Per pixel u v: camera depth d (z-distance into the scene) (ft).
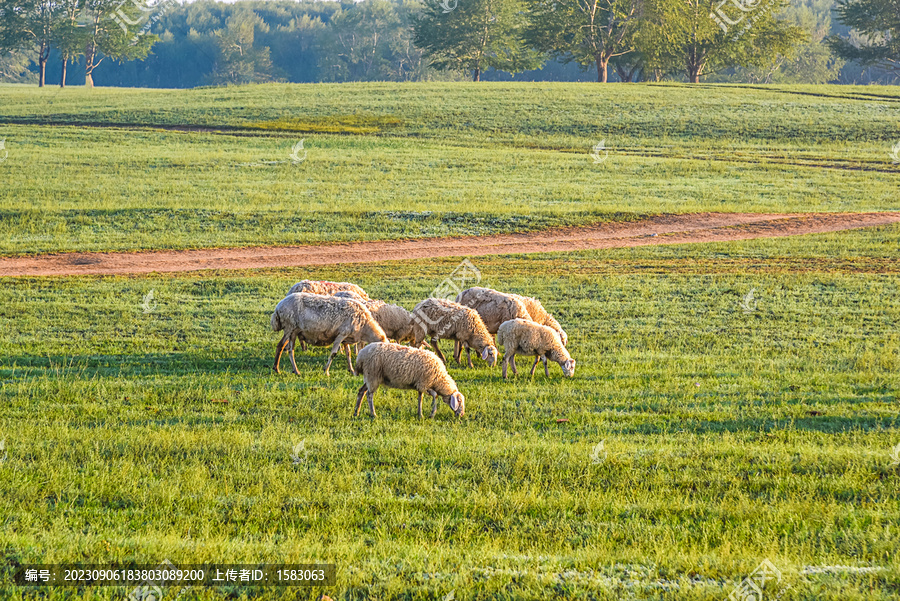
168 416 63.82
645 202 195.62
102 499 45.62
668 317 109.60
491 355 79.25
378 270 140.46
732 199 199.93
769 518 43.47
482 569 37.29
